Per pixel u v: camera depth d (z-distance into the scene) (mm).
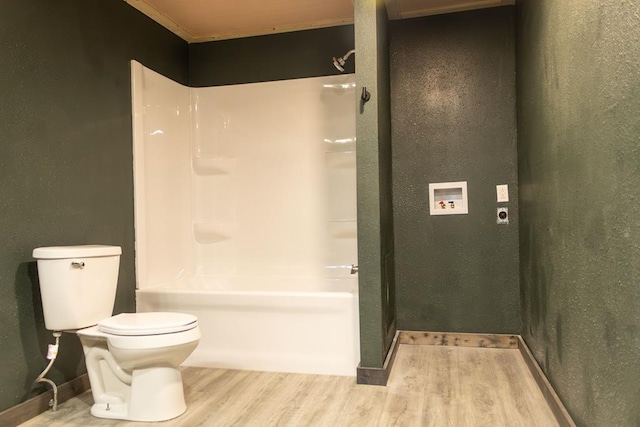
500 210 3135
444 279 3221
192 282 3559
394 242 3287
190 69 3678
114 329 2041
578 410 1696
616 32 1262
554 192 2016
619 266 1271
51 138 2338
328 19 3369
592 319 1521
